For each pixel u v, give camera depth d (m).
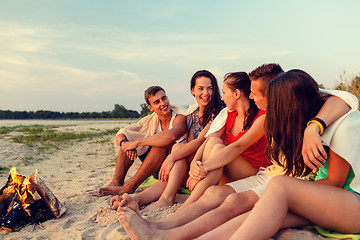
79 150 11.85
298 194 2.10
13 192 3.29
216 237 2.06
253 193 2.49
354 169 2.07
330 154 2.17
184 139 4.16
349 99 2.14
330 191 2.11
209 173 2.88
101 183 5.54
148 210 3.23
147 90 4.27
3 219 3.12
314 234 2.26
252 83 2.88
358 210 2.08
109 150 11.87
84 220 3.20
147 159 4.00
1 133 18.05
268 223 1.96
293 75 2.17
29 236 2.91
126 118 92.75
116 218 3.05
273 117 2.23
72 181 5.91
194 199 2.81
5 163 8.65
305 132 2.08
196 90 3.92
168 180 3.52
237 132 3.36
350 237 2.12
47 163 8.93
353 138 2.07
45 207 3.35
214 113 3.87
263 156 3.17
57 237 2.80
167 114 4.21
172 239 2.16
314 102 2.18
